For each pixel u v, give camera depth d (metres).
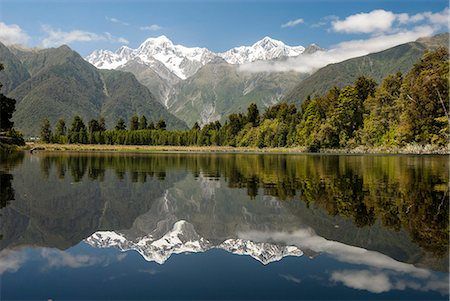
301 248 12.65
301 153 107.88
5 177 35.16
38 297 8.90
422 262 11.07
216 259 11.64
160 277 10.11
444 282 9.67
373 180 30.53
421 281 9.76
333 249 12.45
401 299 8.78
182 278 10.04
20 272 10.47
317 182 30.33
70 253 12.26
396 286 9.47
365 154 86.12
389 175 34.22
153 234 14.91
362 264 10.99
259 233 14.77
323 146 108.19
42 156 83.50
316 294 9.06
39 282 9.77
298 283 9.70
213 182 32.00
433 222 15.60
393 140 89.31
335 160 62.28
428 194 22.66
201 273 10.42
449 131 74.12
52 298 8.84
